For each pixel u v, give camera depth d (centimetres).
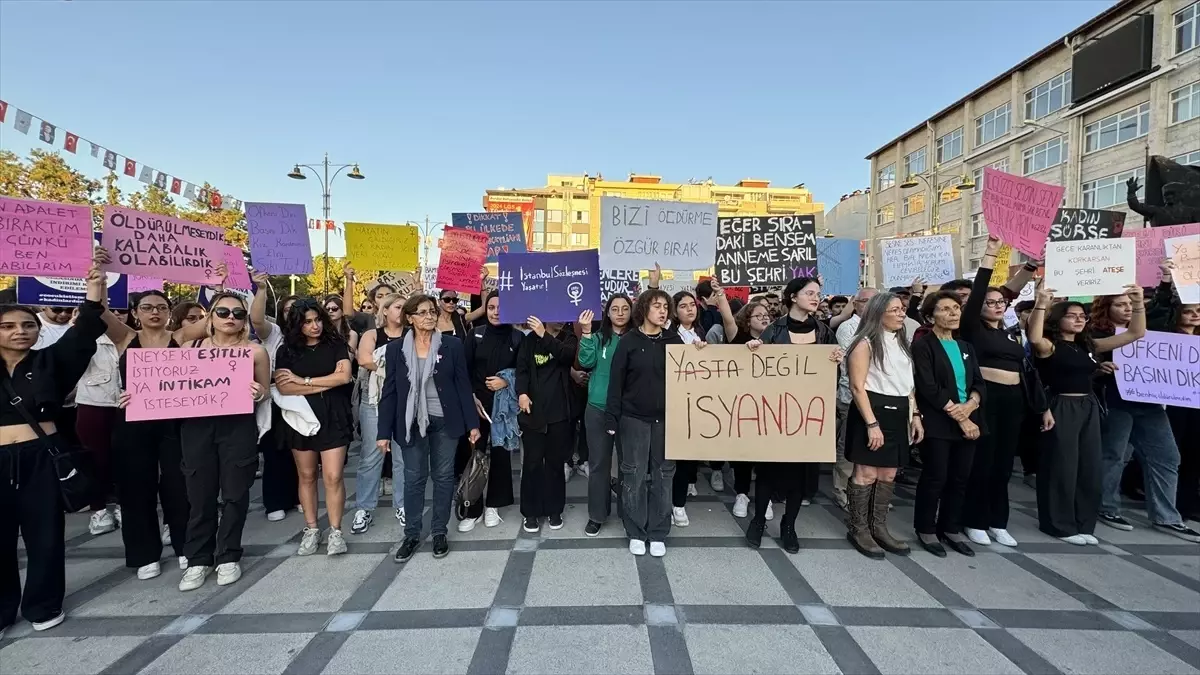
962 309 427
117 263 354
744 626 286
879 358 370
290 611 302
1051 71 2812
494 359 438
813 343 411
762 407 379
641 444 374
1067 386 411
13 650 268
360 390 444
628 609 302
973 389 379
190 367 329
